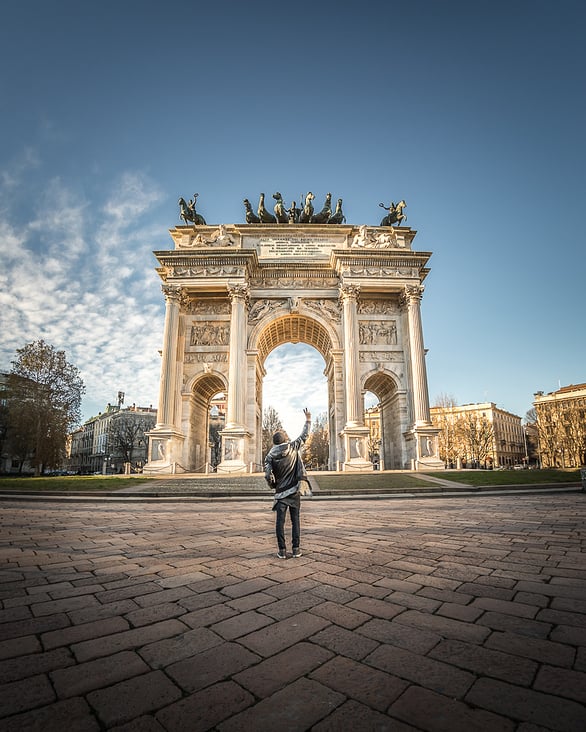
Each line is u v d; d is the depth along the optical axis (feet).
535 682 10.16
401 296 132.26
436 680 10.36
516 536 29.12
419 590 17.47
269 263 132.26
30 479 90.53
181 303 128.77
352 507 49.21
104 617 14.71
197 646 12.39
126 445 305.94
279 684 10.26
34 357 179.83
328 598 16.55
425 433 116.37
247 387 124.36
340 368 127.34
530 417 406.82
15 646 12.40
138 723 8.71
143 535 30.76
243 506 50.98
